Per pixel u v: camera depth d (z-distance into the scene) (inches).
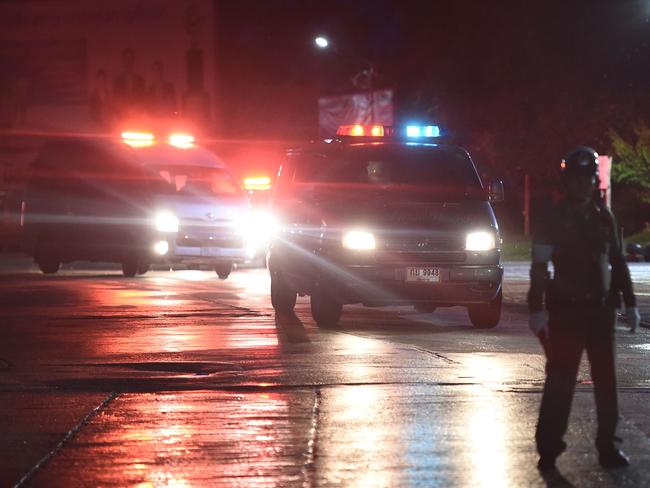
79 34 5964.6
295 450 839.7
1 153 5861.2
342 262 1606.8
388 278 1600.6
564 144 4808.1
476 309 1659.7
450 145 1763.0
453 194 1675.7
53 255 2945.4
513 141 4896.7
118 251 2810.0
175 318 1785.2
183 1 5866.1
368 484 745.6
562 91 4872.0
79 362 1294.3
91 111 5954.7
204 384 1132.5
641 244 3828.7
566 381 781.9
